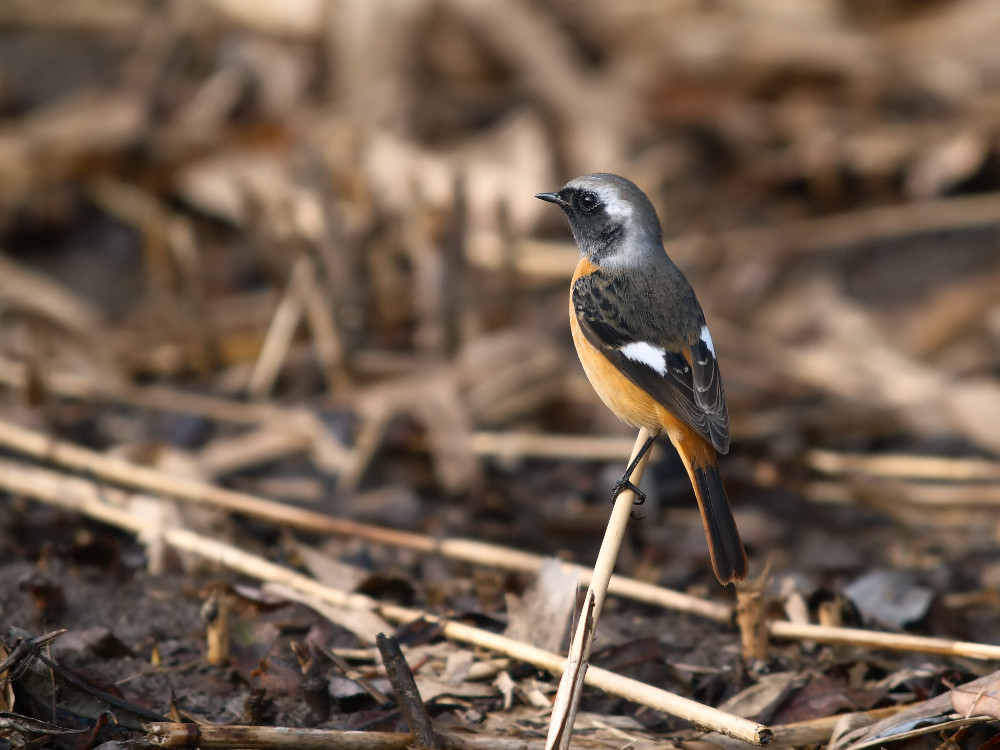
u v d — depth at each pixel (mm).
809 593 8547
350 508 10961
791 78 17453
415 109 17125
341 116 16906
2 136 16844
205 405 12656
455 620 8141
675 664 7934
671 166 16859
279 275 13922
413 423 12172
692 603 8367
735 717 6363
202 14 18266
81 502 9477
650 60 17781
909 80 17391
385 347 13820
